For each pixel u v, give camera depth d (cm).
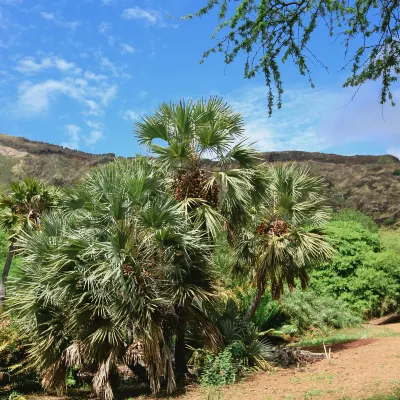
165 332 875
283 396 680
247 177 927
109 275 751
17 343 962
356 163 7306
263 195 1005
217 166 969
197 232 871
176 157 926
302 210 1055
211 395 739
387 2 403
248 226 1084
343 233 2017
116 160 959
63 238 858
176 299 838
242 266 1181
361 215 3244
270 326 1549
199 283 886
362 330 1574
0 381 967
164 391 848
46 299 864
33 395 918
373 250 2209
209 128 910
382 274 1944
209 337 873
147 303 791
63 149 8338
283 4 413
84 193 897
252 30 420
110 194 831
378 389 640
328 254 1044
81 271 803
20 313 880
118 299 796
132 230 802
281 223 1056
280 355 1001
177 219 839
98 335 773
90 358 796
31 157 7956
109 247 783
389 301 1973
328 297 1828
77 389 992
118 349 802
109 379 816
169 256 828
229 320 1007
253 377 876
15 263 1775
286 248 1020
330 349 1015
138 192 859
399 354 917
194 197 926
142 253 813
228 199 933
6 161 7819
